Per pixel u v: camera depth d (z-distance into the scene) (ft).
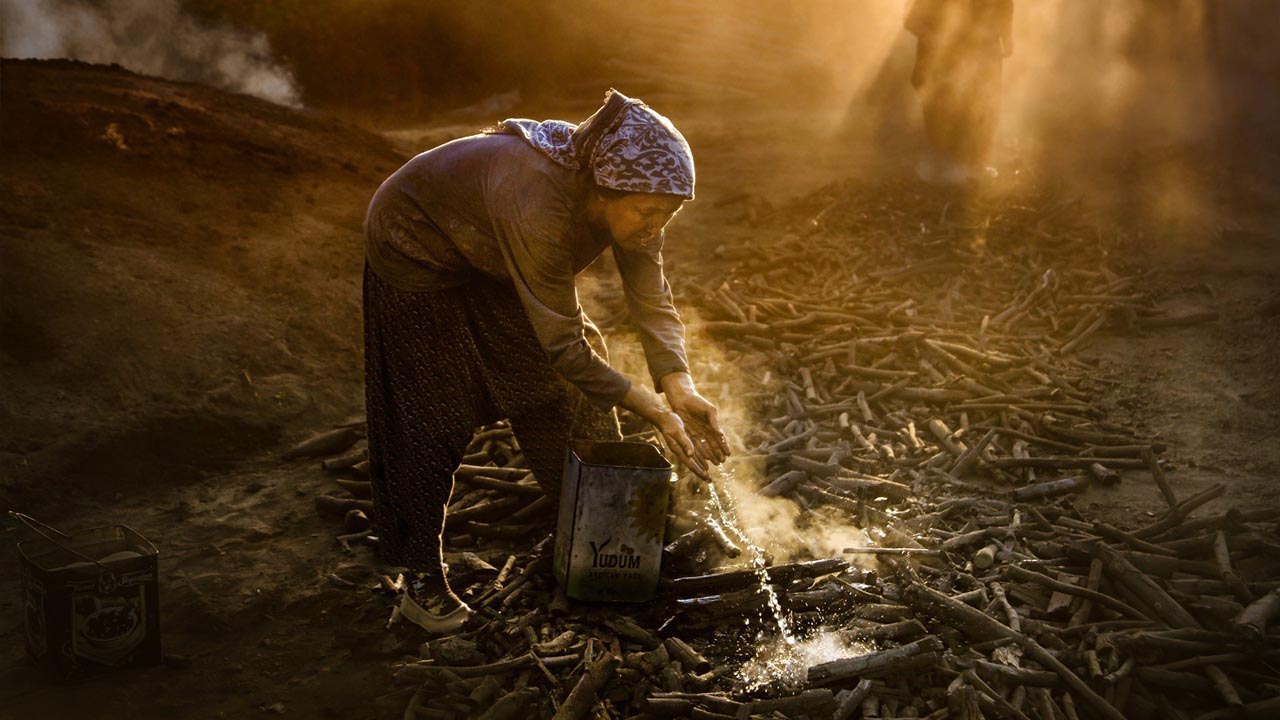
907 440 13.87
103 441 12.77
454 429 9.82
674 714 8.50
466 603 10.14
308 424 14.34
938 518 11.59
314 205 20.66
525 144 8.55
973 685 8.70
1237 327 17.72
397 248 9.14
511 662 9.10
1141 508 12.06
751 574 10.10
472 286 9.56
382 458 10.08
